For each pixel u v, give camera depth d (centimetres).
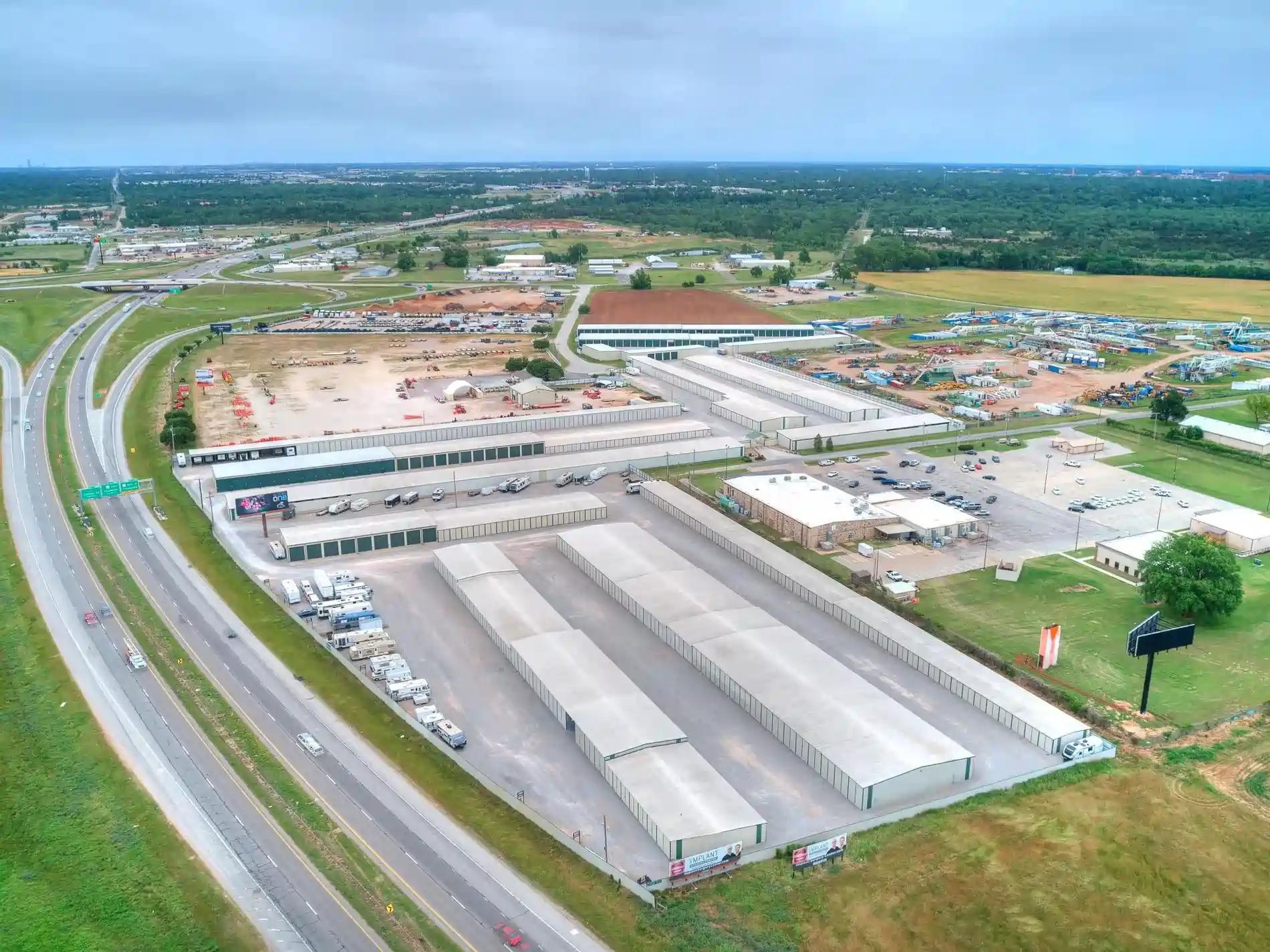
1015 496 15788
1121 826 7894
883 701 9381
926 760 8381
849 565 13088
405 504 15425
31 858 7519
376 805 8194
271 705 9719
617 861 7481
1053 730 9006
